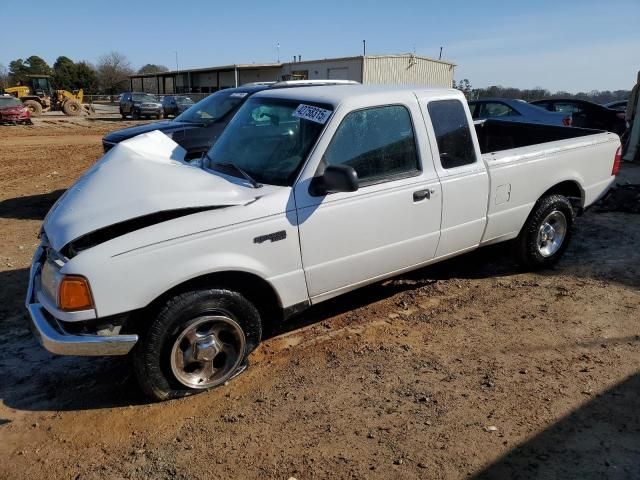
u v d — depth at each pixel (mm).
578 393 3600
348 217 3951
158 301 3396
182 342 3488
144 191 3529
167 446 3166
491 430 3236
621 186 8938
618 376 3797
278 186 3771
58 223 3465
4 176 12312
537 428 3254
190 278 3354
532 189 5266
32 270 3801
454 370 3904
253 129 4328
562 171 5516
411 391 3643
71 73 75875
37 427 3389
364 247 4105
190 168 4051
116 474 2959
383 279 4453
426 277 5695
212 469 2969
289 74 43344
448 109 4578
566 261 6102
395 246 4293
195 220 3385
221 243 3428
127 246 3193
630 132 13453
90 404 3613
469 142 4699
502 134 7191
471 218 4777
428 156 4395
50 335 3217
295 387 3721
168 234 3287
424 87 4555
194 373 3625
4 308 5070
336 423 3324
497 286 5441
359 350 4215
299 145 3920
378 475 2893
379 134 4133
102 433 3307
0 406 3611
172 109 34781
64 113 37188
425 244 4504
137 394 3699
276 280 3721
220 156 4320
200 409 3502
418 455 3035
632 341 4293
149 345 3363
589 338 4352
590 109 16156
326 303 5090
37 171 12992
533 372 3865
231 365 3730
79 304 3125
